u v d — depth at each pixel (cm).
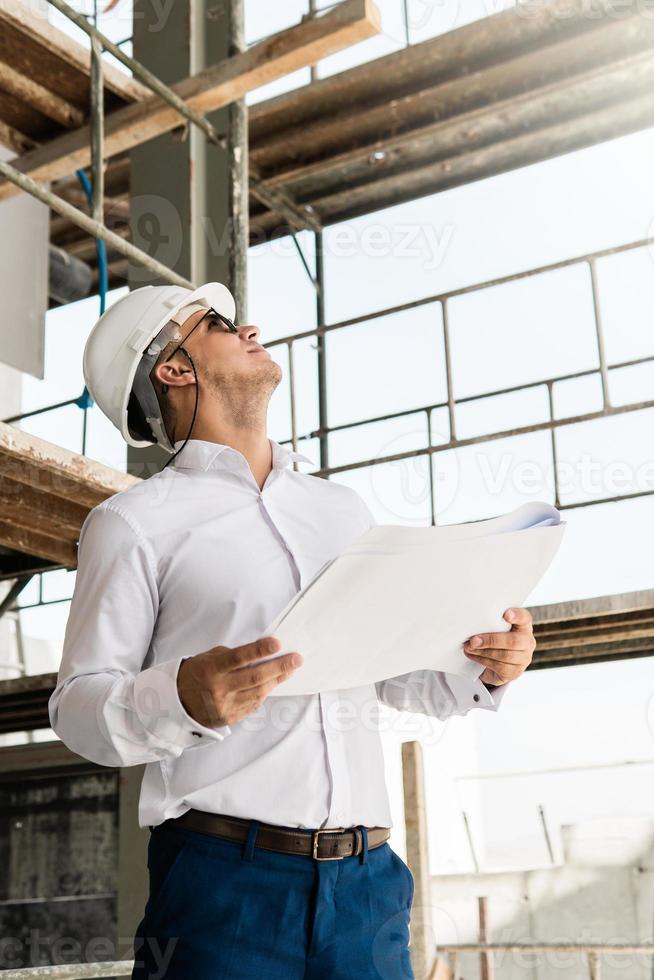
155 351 154
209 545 128
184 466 138
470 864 859
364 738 130
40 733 831
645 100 516
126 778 404
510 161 564
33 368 384
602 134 542
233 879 114
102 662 120
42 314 392
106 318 164
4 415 674
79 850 529
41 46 349
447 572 108
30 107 376
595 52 471
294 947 114
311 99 511
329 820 119
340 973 115
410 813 395
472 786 883
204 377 149
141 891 388
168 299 158
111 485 265
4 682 449
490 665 128
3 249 376
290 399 506
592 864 632
